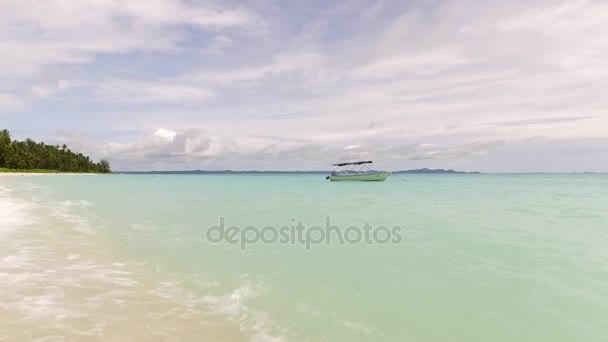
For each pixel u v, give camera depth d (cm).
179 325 502
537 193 3086
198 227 1323
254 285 689
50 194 2891
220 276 743
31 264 756
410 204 2122
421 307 588
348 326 519
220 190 3762
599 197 2606
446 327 519
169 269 785
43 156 11125
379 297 630
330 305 595
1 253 837
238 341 466
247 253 943
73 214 1623
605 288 656
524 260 852
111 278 696
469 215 1620
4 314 501
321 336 489
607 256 880
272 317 544
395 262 848
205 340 462
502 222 1410
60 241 1003
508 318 545
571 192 3225
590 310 566
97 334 457
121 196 2859
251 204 2166
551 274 742
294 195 2962
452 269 787
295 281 715
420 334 499
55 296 579
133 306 559
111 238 1095
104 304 559
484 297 626
